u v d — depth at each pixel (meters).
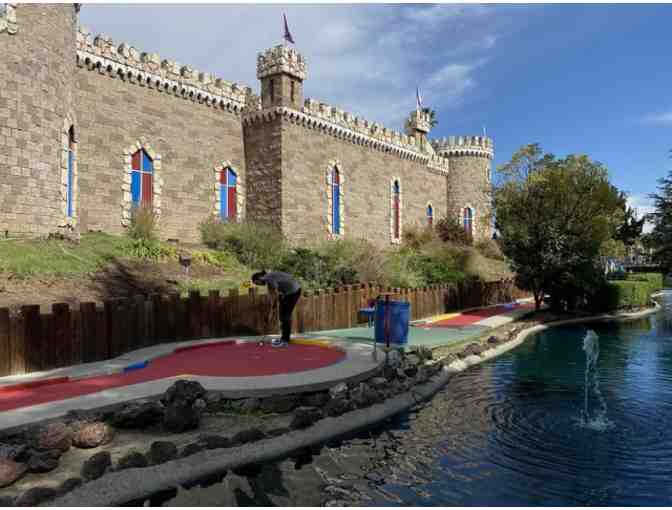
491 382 11.79
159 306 12.67
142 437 7.06
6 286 12.99
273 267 22.23
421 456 7.01
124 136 24.59
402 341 13.28
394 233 39.84
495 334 18.84
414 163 43.06
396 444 7.49
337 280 21.53
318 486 5.98
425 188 45.19
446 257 33.97
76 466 5.97
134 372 9.88
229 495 5.69
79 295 13.99
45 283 14.04
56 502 5.10
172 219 26.61
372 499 5.65
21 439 6.40
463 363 13.56
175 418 7.30
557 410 9.38
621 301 30.69
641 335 20.52
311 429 7.62
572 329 22.52
